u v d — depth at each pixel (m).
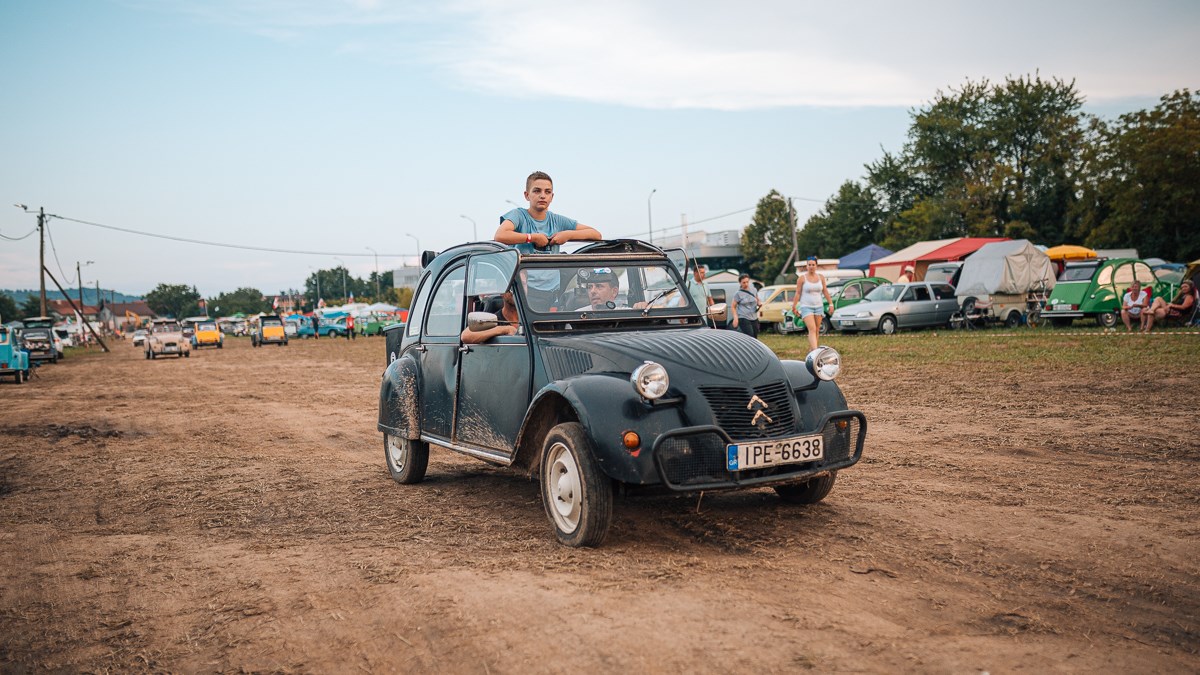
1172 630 3.20
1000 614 3.37
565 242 5.86
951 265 30.70
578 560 4.23
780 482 4.42
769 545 4.42
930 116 63.66
